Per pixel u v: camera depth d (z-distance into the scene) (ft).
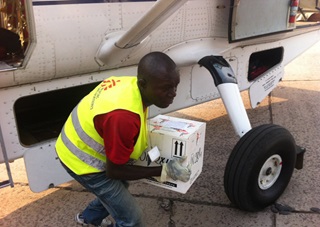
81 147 5.56
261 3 10.21
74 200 9.18
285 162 8.64
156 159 5.97
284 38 12.95
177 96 10.36
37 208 8.88
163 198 9.13
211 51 10.09
